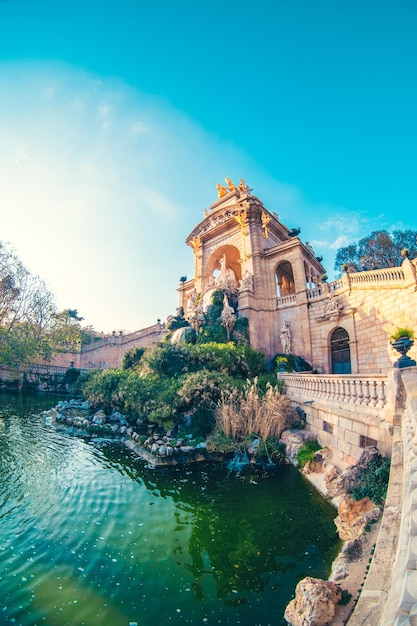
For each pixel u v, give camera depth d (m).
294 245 31.91
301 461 13.18
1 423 21.75
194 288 39.81
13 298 34.81
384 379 9.10
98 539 8.48
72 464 14.31
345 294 25.83
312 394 15.57
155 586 6.79
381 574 4.03
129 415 22.56
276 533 8.66
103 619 5.91
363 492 8.35
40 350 37.72
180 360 24.06
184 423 18.66
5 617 5.87
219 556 7.77
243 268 34.88
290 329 30.55
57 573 7.11
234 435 16.16
